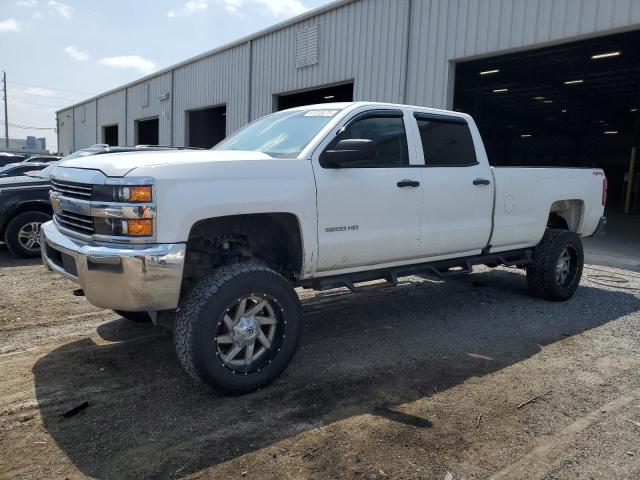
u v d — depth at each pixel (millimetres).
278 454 2990
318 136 4250
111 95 37781
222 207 3562
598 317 5867
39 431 3184
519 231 5910
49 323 5199
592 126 41500
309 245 4070
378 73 14805
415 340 4957
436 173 4977
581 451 3100
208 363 3463
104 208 3371
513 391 3887
